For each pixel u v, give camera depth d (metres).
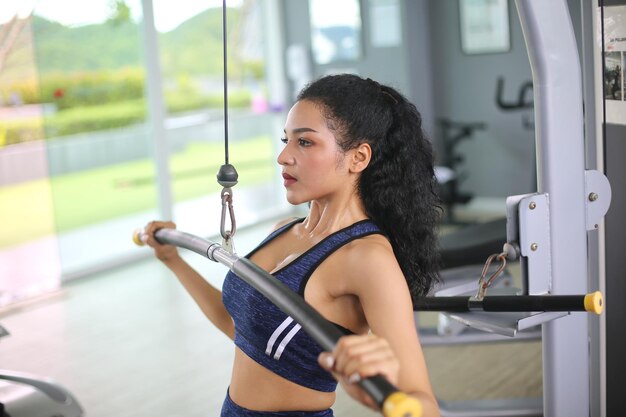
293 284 1.43
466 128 6.53
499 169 6.82
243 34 6.78
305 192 1.47
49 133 5.33
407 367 1.28
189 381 3.71
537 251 1.88
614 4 2.05
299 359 1.44
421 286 1.57
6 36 5.00
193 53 6.39
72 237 5.54
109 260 5.76
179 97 6.31
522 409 3.11
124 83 5.75
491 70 6.69
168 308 4.82
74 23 5.41
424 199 1.53
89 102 5.55
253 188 7.01
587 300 1.56
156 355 4.06
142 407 3.46
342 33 6.89
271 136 7.14
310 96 1.46
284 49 7.12
